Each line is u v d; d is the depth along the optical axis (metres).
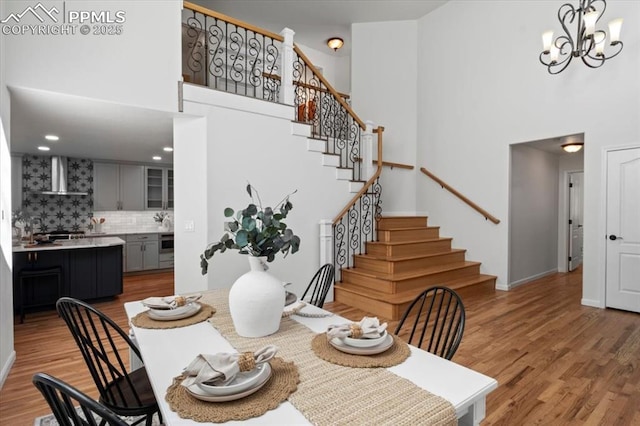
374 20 5.96
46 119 3.44
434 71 5.69
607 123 3.90
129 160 6.32
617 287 3.88
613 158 3.87
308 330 1.50
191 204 3.45
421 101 5.89
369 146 5.03
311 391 0.99
